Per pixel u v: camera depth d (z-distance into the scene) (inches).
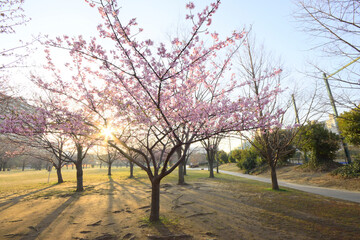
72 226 236.1
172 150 238.4
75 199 390.6
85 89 240.4
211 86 269.6
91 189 525.7
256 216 266.1
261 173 932.0
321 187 501.0
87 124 231.9
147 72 194.4
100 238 198.8
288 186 531.2
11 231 222.7
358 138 492.1
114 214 283.3
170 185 580.7
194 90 267.9
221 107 231.6
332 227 217.6
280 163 900.6
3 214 291.1
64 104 269.7
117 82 225.9
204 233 209.0
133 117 231.1
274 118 238.1
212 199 374.6
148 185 612.7
